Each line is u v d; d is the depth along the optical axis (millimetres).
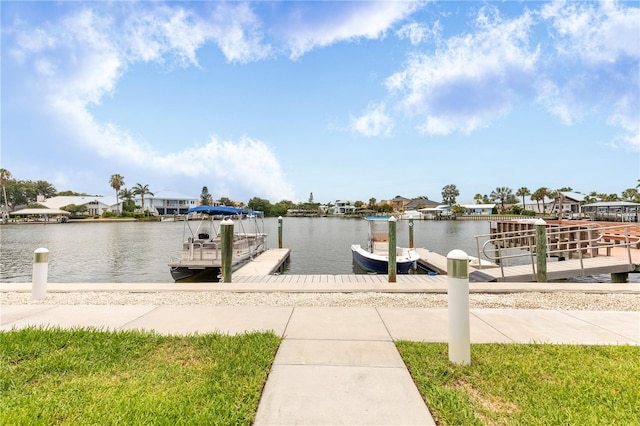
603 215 41031
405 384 2963
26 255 21406
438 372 3164
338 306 5832
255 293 6906
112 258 19688
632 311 5547
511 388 2918
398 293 6930
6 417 2432
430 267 14922
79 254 21297
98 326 4629
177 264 12594
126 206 88438
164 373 3172
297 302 6160
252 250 16531
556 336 4254
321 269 16375
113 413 2514
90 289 6875
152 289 6930
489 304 5973
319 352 3672
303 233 40344
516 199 102750
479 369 3238
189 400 2703
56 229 47969
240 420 2432
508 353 3643
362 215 105312
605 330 4492
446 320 4895
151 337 4055
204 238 15352
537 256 8469
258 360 3426
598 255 14180
